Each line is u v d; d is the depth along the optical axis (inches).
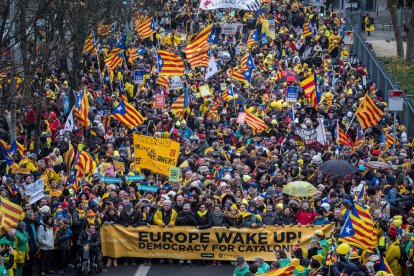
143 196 2317.9
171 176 2313.0
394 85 3710.6
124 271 2191.2
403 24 5979.3
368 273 1793.8
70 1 2955.2
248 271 1840.6
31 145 2866.6
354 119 3152.1
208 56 3722.9
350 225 1876.2
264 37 4653.1
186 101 3097.9
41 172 2357.3
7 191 2172.7
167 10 5497.1
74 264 2224.4
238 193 2305.6
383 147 2741.1
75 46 3169.3
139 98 3545.8
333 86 3759.8
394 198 2335.1
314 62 4362.7
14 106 2652.6
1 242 1950.1
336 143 2834.6
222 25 4891.7
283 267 1756.9
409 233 2064.5
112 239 2219.5
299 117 3166.8
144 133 2903.5
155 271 2190.0
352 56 4429.1
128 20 4488.2
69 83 3410.4
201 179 2428.6
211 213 2233.0
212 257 2229.3
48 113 3075.8
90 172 2359.7
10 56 2691.9
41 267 2134.6
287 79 3720.5
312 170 2488.9
